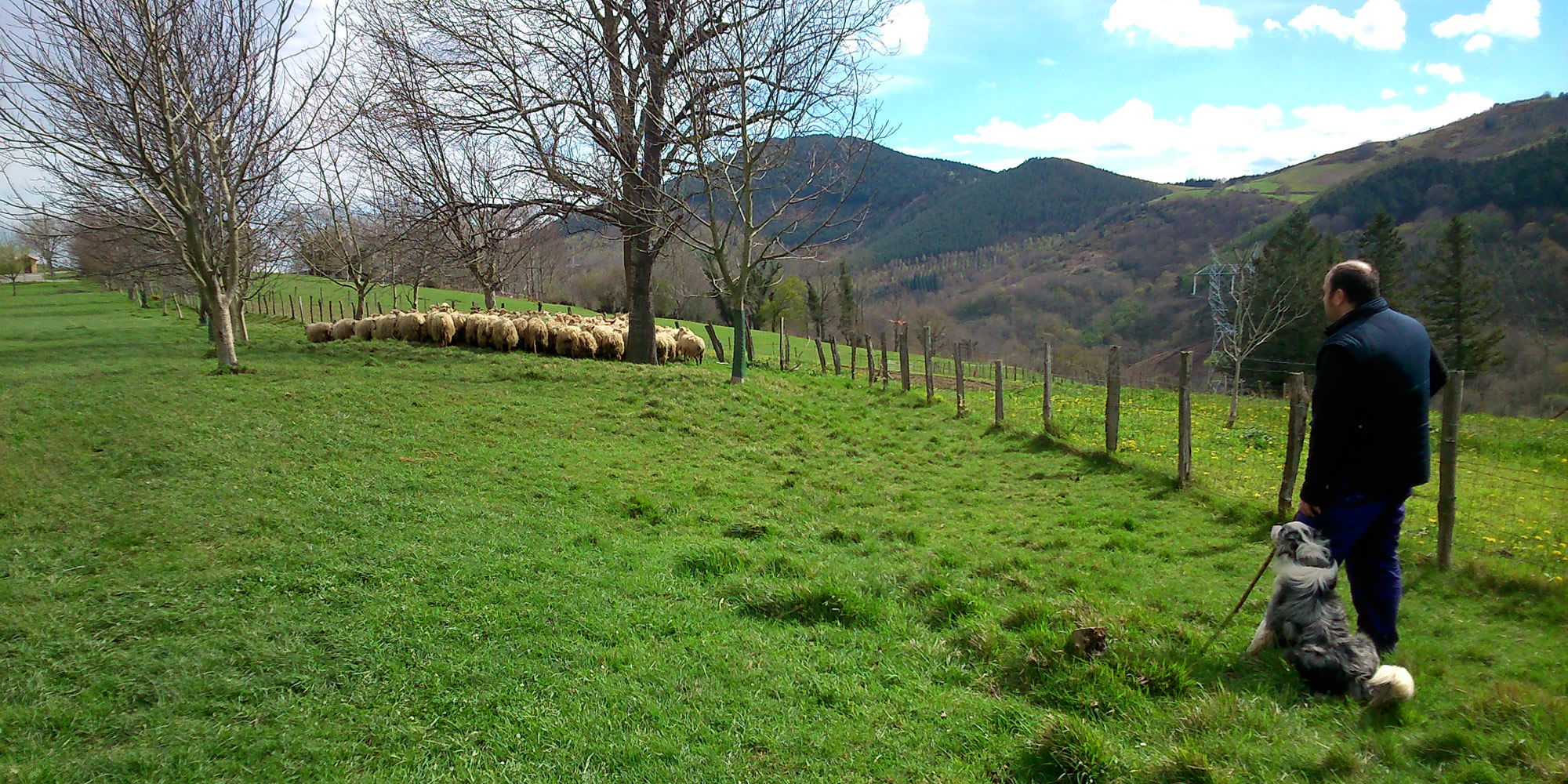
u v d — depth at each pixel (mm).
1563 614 5508
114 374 14641
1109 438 11680
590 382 15688
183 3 13922
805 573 6238
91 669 4434
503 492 8539
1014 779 3533
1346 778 3498
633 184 19344
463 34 19047
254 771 3596
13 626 4910
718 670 4547
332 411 11883
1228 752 3672
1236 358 30250
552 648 4758
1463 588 6113
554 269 54781
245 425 10539
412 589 5590
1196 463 11711
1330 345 4434
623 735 3859
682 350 24359
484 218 20219
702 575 6207
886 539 7918
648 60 18844
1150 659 4492
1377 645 4680
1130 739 3865
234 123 15094
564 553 6594
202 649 4652
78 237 17844
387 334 21094
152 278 28406
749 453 11906
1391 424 4355
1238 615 5668
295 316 43188
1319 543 4480
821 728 3961
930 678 4543
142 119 13914
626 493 8906
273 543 6438
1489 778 3459
